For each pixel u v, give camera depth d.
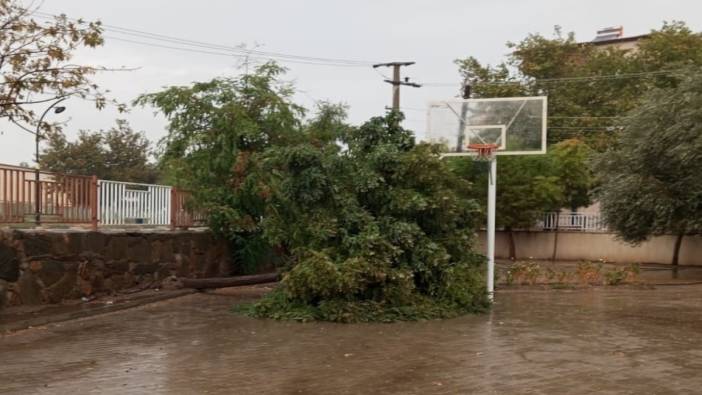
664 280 21.17
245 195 16.39
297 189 11.78
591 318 11.60
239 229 16.47
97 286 12.98
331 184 11.76
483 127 15.10
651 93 24.25
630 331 10.16
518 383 6.83
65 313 11.02
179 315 11.56
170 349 8.53
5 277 10.98
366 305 11.11
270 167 13.05
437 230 12.54
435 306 11.65
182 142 16.86
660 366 7.66
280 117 16.80
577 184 32.09
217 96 16.86
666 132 21.52
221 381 6.87
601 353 8.40
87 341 9.06
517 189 30.36
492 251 13.58
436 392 6.47
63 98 11.63
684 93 21.47
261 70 17.55
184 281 15.05
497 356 8.18
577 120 37.28
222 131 16.47
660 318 11.66
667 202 22.34
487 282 13.50
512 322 11.05
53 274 11.91
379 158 12.16
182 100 16.72
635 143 23.66
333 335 9.65
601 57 38.81
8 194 11.20
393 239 11.58
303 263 11.16
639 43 39.00
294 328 10.25
